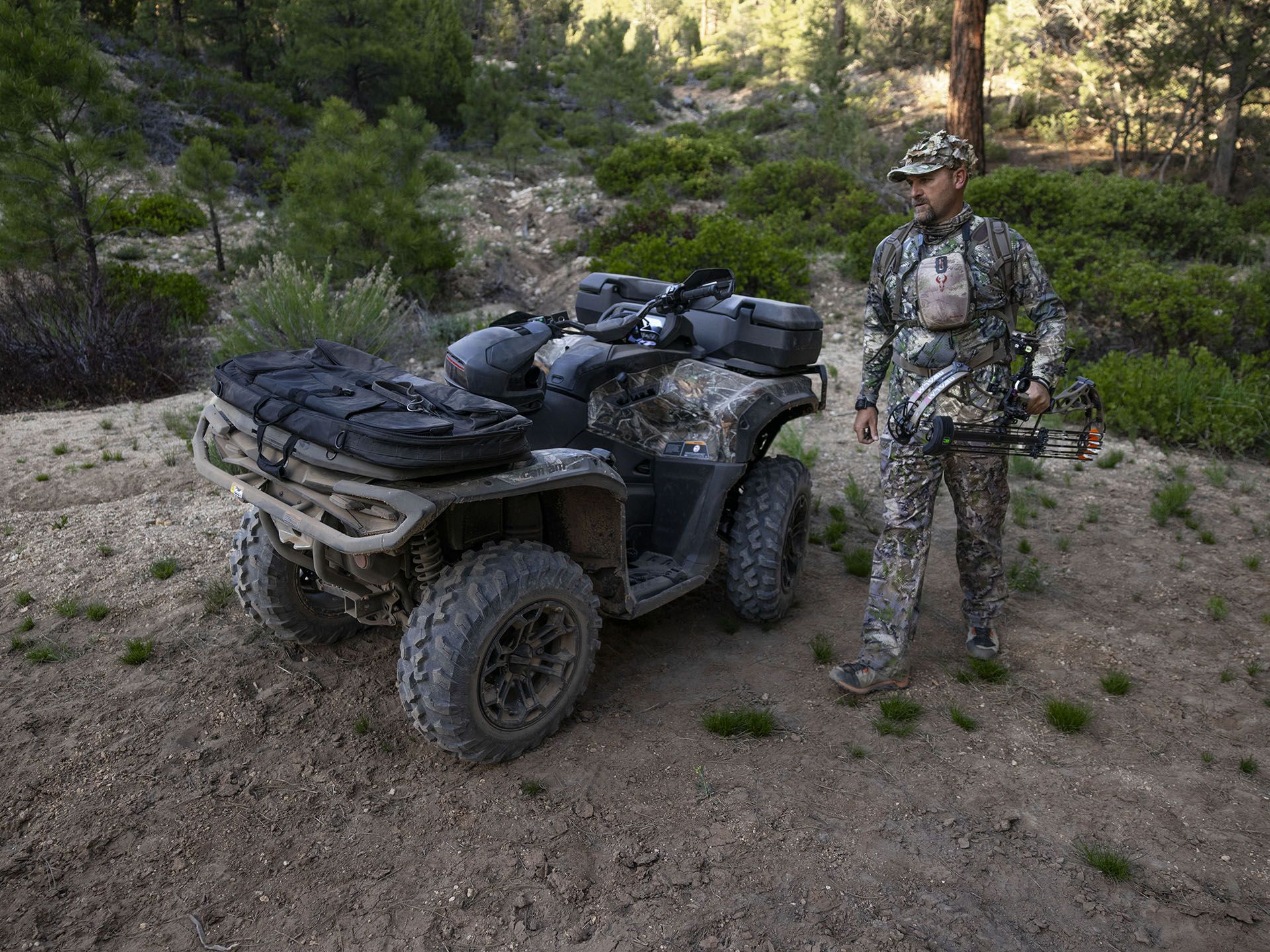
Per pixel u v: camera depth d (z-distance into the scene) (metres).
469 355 3.29
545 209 17.19
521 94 26.45
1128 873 2.52
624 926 2.30
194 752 2.99
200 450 3.04
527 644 2.98
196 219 15.16
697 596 4.39
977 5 15.13
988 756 3.10
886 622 3.43
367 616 3.20
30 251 9.48
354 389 2.82
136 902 2.37
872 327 3.44
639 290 4.48
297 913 2.34
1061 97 23.70
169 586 4.16
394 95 23.44
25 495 5.33
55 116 9.23
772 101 29.83
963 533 3.68
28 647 3.63
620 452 3.79
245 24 24.73
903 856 2.58
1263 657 3.89
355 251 11.34
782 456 4.16
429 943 2.24
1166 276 9.11
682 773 2.95
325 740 3.10
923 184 3.09
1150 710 3.44
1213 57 19.22
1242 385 7.51
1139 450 7.02
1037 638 4.01
